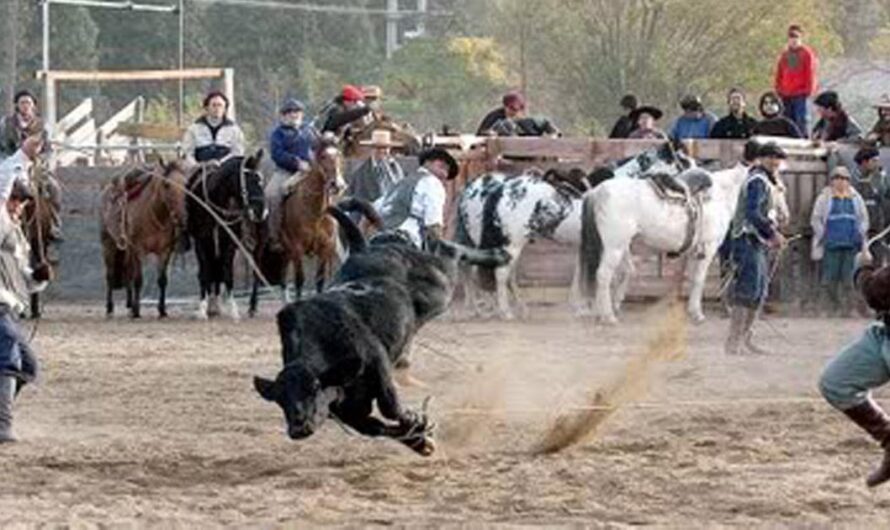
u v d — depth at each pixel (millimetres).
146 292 34438
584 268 28328
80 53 72250
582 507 11633
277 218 29000
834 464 13195
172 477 13023
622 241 28172
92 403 17406
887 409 16812
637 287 31078
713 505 11672
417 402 16875
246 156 28922
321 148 28547
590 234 28219
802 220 31547
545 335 25719
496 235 29297
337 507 11703
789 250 31547
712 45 57531
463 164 31906
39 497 12141
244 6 74125
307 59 75375
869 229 30828
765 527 10977
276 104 73312
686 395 17797
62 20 71938
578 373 19844
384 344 12766
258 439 14805
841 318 30406
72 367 20875
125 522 11180
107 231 29844
